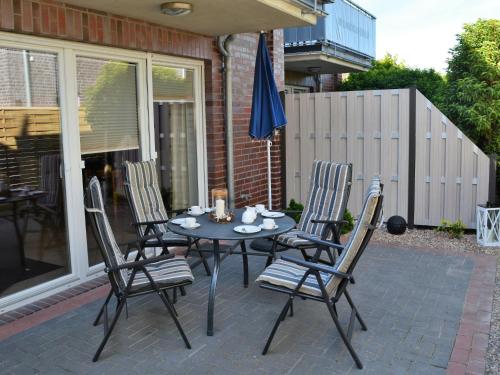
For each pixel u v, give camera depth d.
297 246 4.64
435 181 7.10
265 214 4.82
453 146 6.95
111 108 5.23
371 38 11.83
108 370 3.24
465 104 7.59
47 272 4.64
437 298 4.48
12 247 4.36
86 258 4.95
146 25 5.33
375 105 7.36
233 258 5.78
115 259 3.46
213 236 3.96
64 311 4.23
